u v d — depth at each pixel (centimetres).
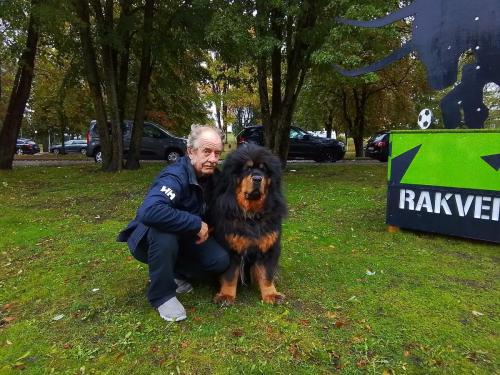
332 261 474
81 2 1241
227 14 1029
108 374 265
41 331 322
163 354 284
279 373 262
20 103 1432
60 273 445
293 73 1273
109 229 623
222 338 301
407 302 364
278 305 353
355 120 2755
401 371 266
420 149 566
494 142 503
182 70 1566
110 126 1495
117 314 343
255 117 3925
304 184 1058
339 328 317
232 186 346
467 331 317
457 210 541
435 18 623
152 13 1324
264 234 347
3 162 1434
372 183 1067
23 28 1089
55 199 891
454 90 614
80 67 1484
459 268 453
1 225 666
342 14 1098
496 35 565
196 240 331
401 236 578
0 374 268
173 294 333
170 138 1881
